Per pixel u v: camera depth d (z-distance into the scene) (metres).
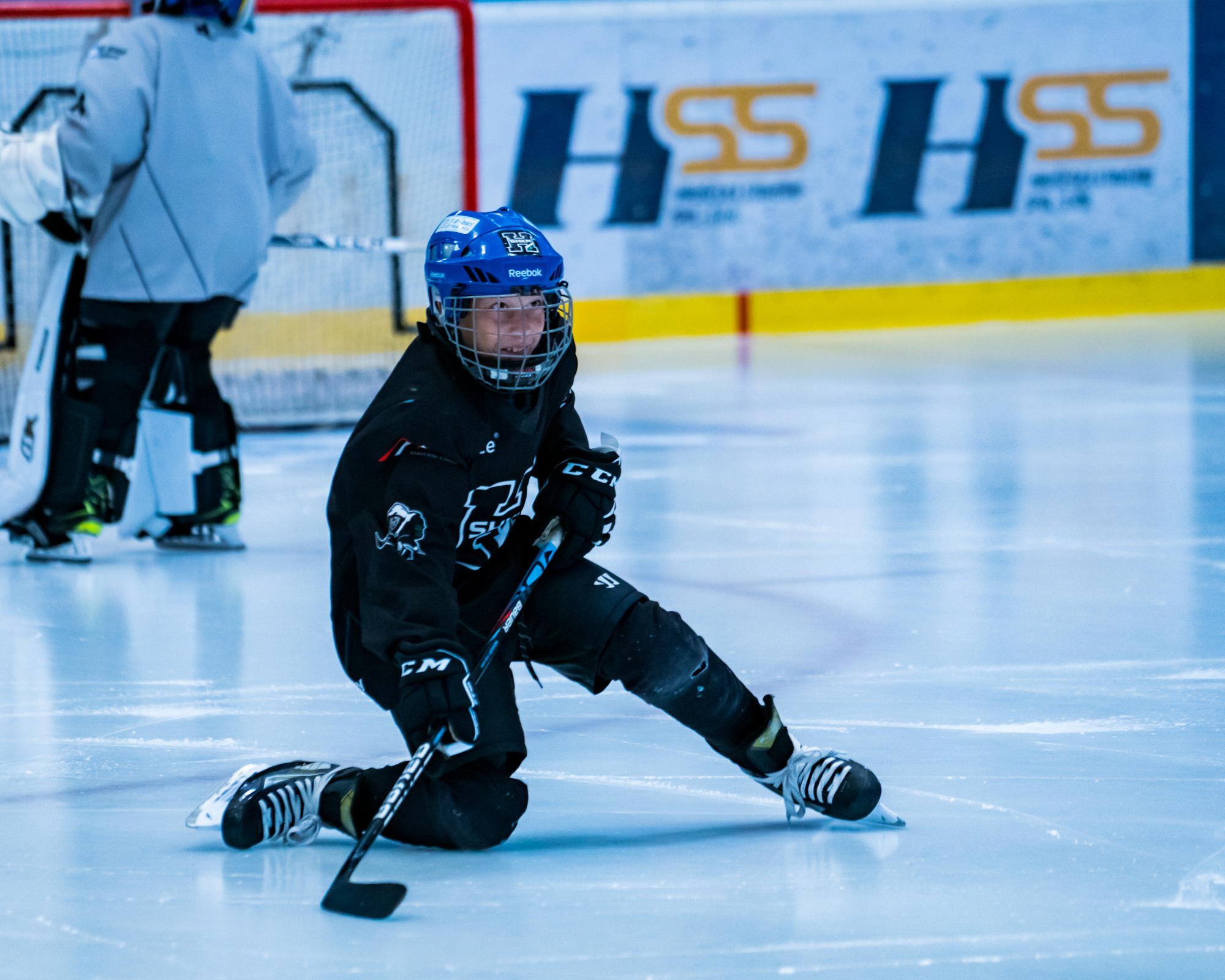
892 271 48.19
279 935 8.26
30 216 19.08
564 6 45.47
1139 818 9.98
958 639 14.84
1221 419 29.62
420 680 8.52
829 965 7.76
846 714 12.52
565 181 46.19
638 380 38.00
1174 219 49.44
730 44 46.44
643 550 19.34
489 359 8.95
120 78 18.88
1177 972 7.63
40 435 19.42
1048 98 48.09
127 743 12.16
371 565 8.91
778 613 15.99
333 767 9.84
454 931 8.28
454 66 37.38
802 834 9.83
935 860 9.29
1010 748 11.56
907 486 23.58
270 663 14.59
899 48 47.16
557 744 11.93
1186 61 48.59
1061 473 24.34
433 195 37.44
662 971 7.72
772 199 47.34
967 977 7.59
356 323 36.38
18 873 9.32
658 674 9.50
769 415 31.83
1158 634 14.88
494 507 9.40
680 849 9.58
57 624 16.33
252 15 20.48
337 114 36.06
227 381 35.41
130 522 20.14
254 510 23.17
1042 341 44.00
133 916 8.58
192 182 19.47
